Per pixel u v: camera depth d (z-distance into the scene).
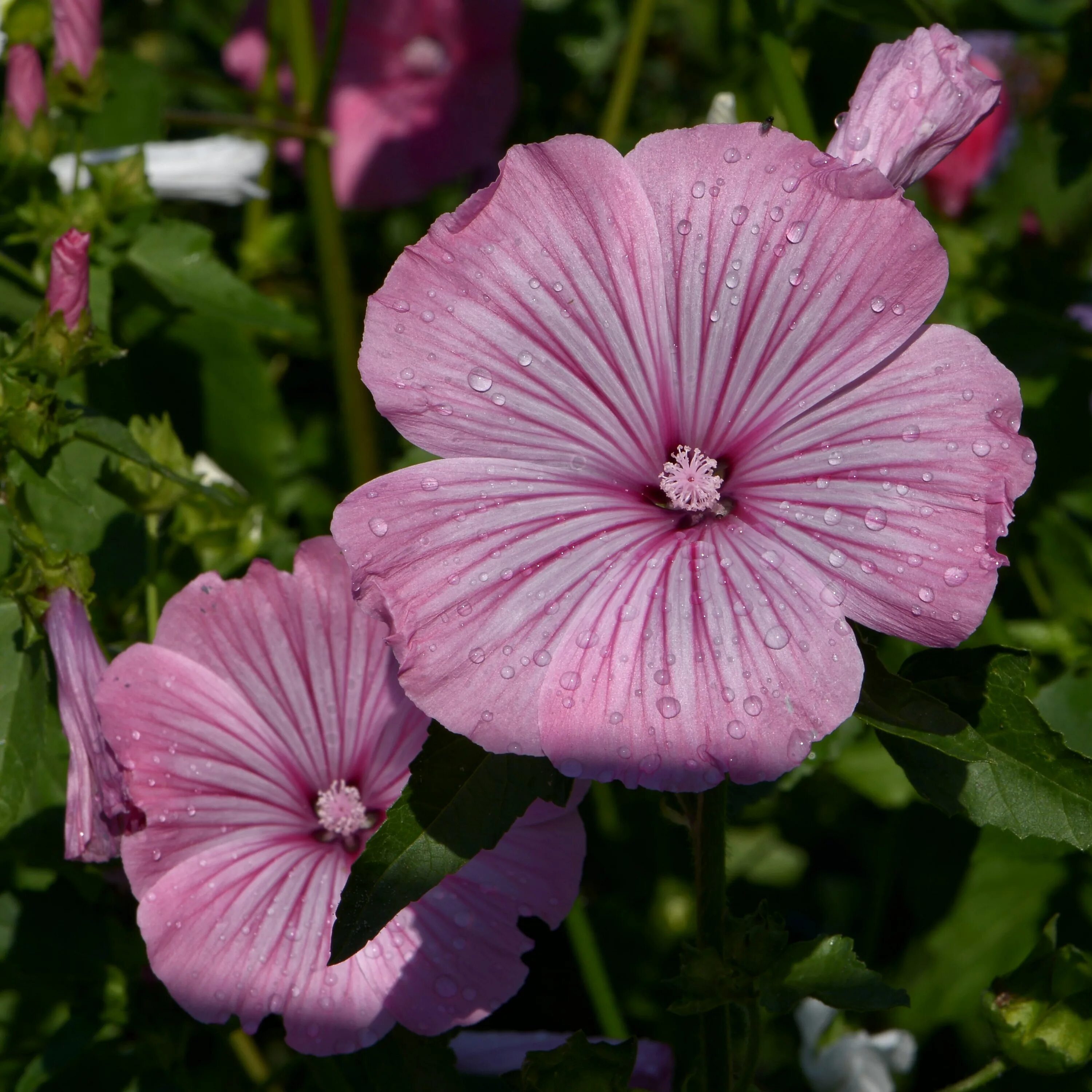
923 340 0.41
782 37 0.52
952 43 0.42
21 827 0.48
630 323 0.41
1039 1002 0.45
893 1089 0.53
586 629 0.40
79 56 0.51
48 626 0.45
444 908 0.44
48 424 0.46
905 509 0.40
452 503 0.41
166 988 0.45
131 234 0.52
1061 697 0.53
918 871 0.55
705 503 0.41
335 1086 0.47
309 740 0.45
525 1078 0.43
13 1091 0.48
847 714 0.40
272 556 0.52
